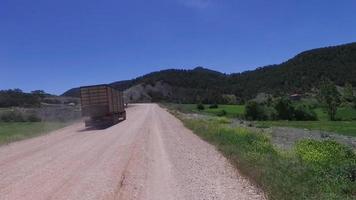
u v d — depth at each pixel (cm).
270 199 1059
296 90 17400
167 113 7425
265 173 1280
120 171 1537
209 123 4275
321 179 1137
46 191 1208
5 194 1184
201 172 1505
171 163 1730
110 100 4409
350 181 1104
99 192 1191
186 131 3550
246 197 1106
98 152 2100
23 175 1483
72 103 10669
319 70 19050
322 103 9025
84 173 1498
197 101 17162
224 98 17075
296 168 1299
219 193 1163
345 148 1889
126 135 3094
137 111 8338
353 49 19912
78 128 4128
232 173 1470
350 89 10750
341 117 8881
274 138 3559
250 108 8388
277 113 8500
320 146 1861
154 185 1288
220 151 2105
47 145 2502
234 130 3030
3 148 2409
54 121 5541
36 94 10888
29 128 4162
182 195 1149
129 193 1180
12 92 10300
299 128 5469
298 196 994
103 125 4403
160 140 2719
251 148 1973
